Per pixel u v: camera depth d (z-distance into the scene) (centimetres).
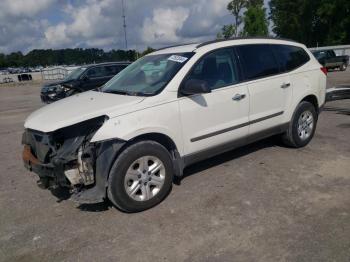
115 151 366
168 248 322
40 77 4941
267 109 510
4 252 334
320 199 395
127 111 381
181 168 429
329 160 516
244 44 502
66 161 365
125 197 378
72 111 398
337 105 970
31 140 409
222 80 461
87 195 370
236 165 516
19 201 445
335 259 290
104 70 1353
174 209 394
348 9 5431
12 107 1535
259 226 347
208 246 321
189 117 423
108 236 349
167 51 497
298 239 321
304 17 6059
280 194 414
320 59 2539
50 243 344
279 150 573
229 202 402
